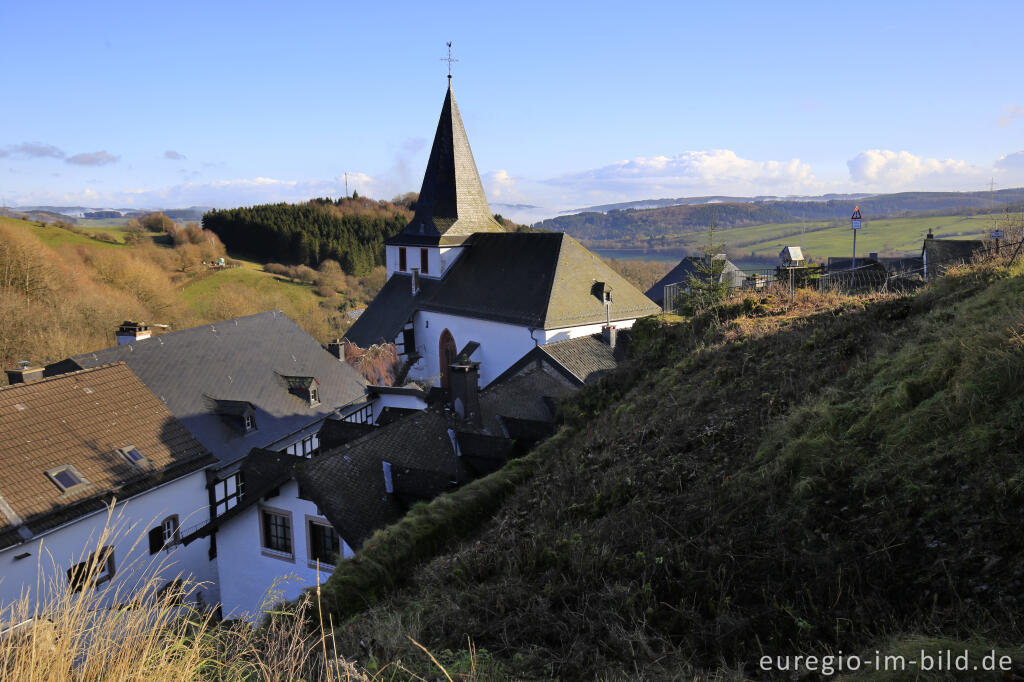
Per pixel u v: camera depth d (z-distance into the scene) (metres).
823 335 12.06
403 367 41.47
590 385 17.11
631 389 15.59
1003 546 5.27
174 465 21.56
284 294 88.44
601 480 9.78
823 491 6.88
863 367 9.62
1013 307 8.87
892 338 10.60
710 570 6.45
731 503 7.44
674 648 5.75
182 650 4.72
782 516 6.79
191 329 29.97
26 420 19.84
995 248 18.45
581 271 38.09
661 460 9.48
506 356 37.19
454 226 43.66
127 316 59.62
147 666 4.38
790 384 10.35
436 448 17.53
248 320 32.62
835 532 6.28
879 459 6.95
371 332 45.19
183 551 21.61
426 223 44.66
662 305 43.53
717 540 6.90
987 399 6.78
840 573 5.72
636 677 5.40
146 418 22.47
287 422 28.59
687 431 10.12
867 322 12.11
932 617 4.99
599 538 7.83
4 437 18.97
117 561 19.41
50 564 17.59
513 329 36.50
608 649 5.98
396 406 32.53
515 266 39.69
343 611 9.19
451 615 7.25
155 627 4.57
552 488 10.73
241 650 5.30
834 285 21.03
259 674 5.10
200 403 26.44
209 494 23.03
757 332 13.88
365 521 14.69
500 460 17.25
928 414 7.10
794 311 15.42
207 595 22.17
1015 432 6.18
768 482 7.37
